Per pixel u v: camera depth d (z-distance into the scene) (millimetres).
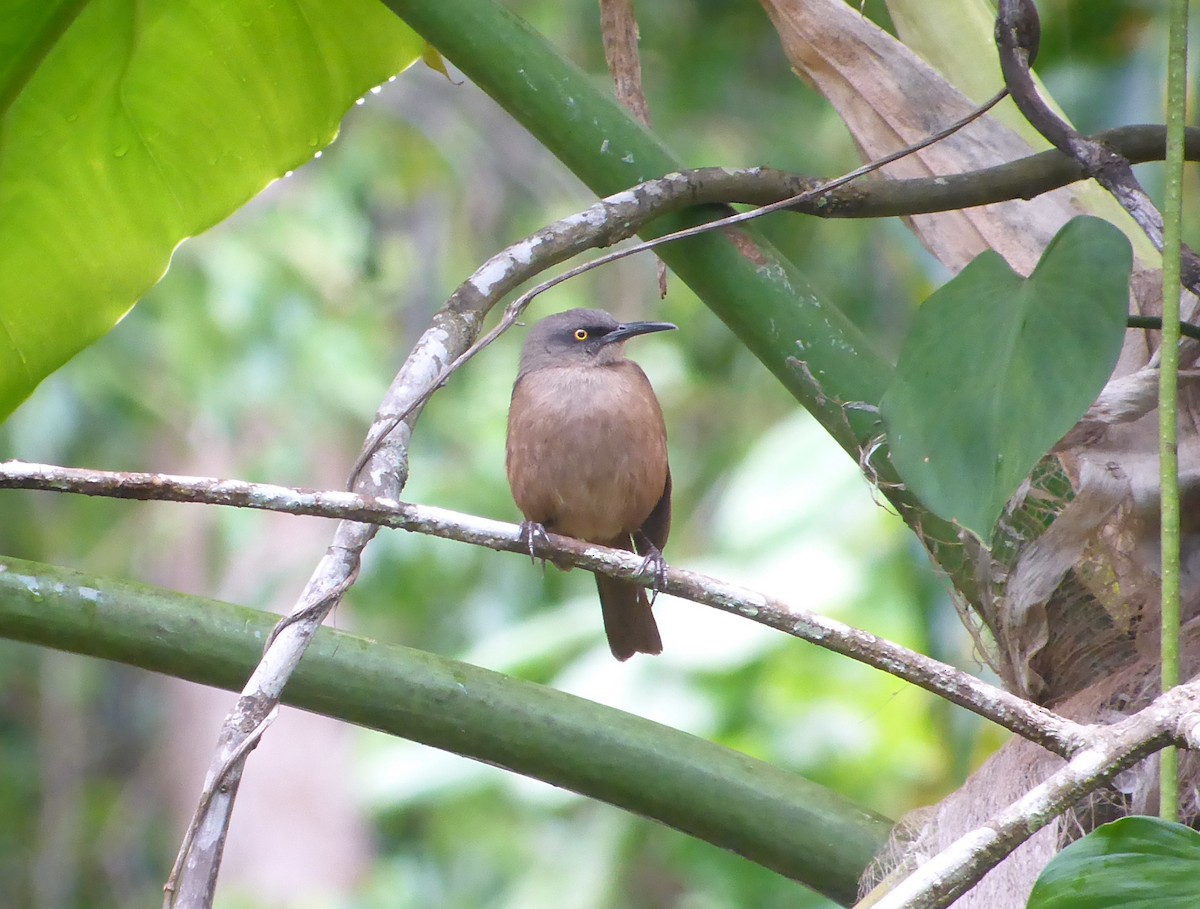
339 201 19844
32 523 22312
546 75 6430
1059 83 9305
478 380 19797
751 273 6246
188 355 18734
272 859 26219
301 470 20828
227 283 18891
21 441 18266
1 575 5742
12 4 7234
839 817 5656
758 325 6230
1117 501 5246
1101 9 9266
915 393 4746
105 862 24594
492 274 5746
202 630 5789
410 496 18781
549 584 18734
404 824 21656
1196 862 3977
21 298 7910
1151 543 5352
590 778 5734
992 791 5285
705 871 14164
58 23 7379
